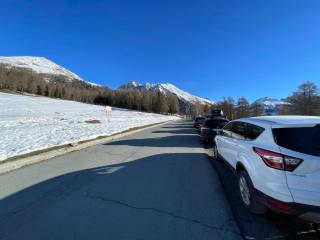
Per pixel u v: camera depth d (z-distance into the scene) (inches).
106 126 936.9
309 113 1466.5
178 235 144.5
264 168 152.1
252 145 172.4
